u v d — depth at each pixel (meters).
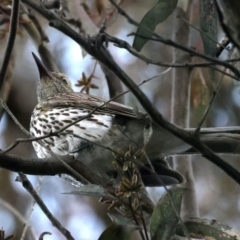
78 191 7.39
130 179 7.11
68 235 7.14
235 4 5.52
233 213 14.48
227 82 14.21
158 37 6.00
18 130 15.23
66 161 8.44
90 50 5.68
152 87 14.84
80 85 11.46
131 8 14.28
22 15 11.89
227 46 7.45
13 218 13.58
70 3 11.02
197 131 6.15
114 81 11.34
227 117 14.48
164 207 7.30
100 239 7.31
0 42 12.85
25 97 15.61
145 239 7.41
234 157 14.31
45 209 7.23
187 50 5.91
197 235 7.42
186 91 11.20
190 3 11.73
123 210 7.07
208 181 14.85
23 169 7.95
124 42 5.95
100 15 11.20
